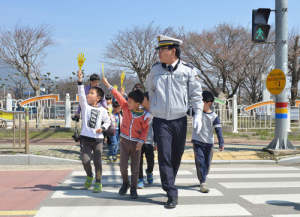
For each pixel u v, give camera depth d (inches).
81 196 173.9
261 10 290.5
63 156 291.1
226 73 1015.0
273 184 206.5
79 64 184.7
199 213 145.6
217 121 195.5
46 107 527.5
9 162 272.1
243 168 269.7
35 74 783.1
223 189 192.9
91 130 181.8
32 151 305.0
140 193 181.8
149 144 199.2
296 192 185.8
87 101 190.9
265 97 879.7
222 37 1040.2
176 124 152.6
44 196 173.6
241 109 525.7
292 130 534.0
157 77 154.0
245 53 996.6
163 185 154.5
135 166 172.2
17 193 179.9
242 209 151.9
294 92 920.3
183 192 185.3
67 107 501.0
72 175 231.6
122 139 174.4
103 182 211.8
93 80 257.4
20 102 498.0
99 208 152.0
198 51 1024.2
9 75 1103.6
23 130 480.1
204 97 191.6
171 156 160.7
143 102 183.3
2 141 398.9
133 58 986.7
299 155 303.6
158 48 154.2
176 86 151.8
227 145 371.2
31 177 224.1
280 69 308.7
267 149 322.3
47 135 452.8
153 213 144.9
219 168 269.9
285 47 307.7
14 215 141.6
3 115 280.1
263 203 162.6
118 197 172.6
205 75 1057.5
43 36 760.3
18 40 735.1
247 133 507.2
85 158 183.9
